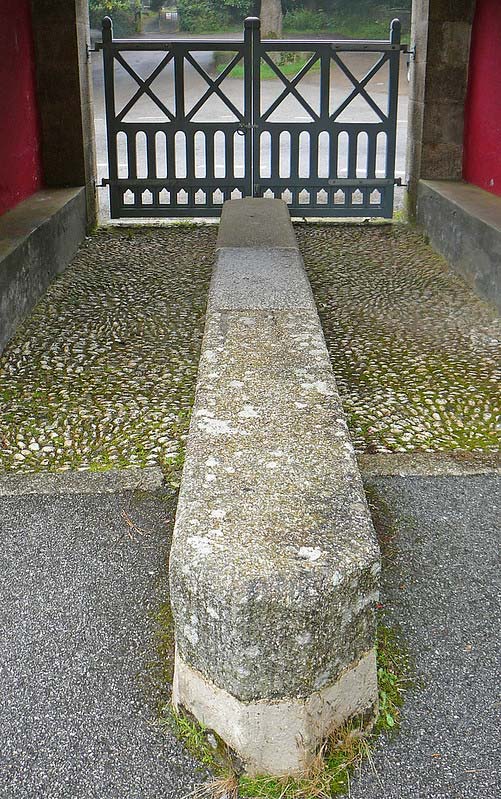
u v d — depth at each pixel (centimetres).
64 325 472
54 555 257
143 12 2783
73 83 642
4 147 553
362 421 355
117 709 197
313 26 2541
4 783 179
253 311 336
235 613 163
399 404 371
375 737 188
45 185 667
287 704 170
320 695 174
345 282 561
